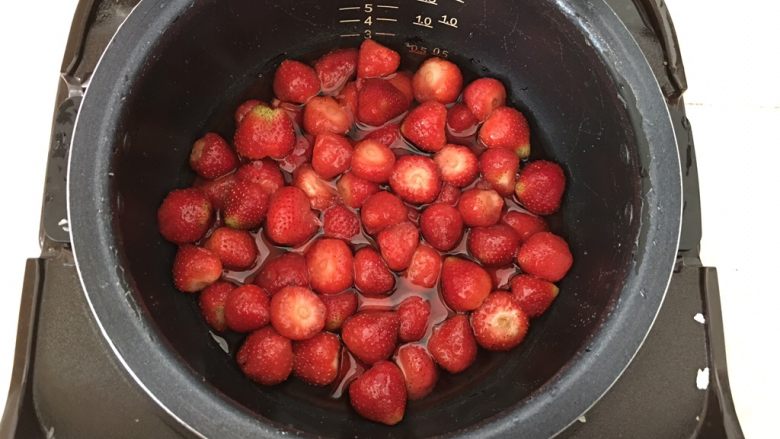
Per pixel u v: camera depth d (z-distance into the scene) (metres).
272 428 0.21
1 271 0.35
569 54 0.27
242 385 0.26
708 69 0.39
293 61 0.31
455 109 0.31
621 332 0.22
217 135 0.30
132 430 0.25
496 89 0.31
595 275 0.27
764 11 0.39
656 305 0.23
